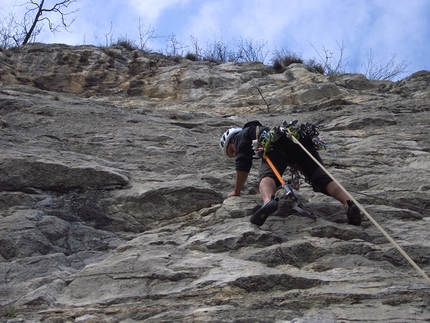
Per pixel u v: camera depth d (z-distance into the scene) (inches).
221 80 603.5
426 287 145.9
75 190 228.4
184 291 150.1
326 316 132.9
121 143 295.3
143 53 695.7
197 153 286.4
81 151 281.9
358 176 257.6
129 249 183.5
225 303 142.4
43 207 216.7
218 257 171.8
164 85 592.7
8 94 404.2
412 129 355.3
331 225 187.2
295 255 170.7
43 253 187.0
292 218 196.7
